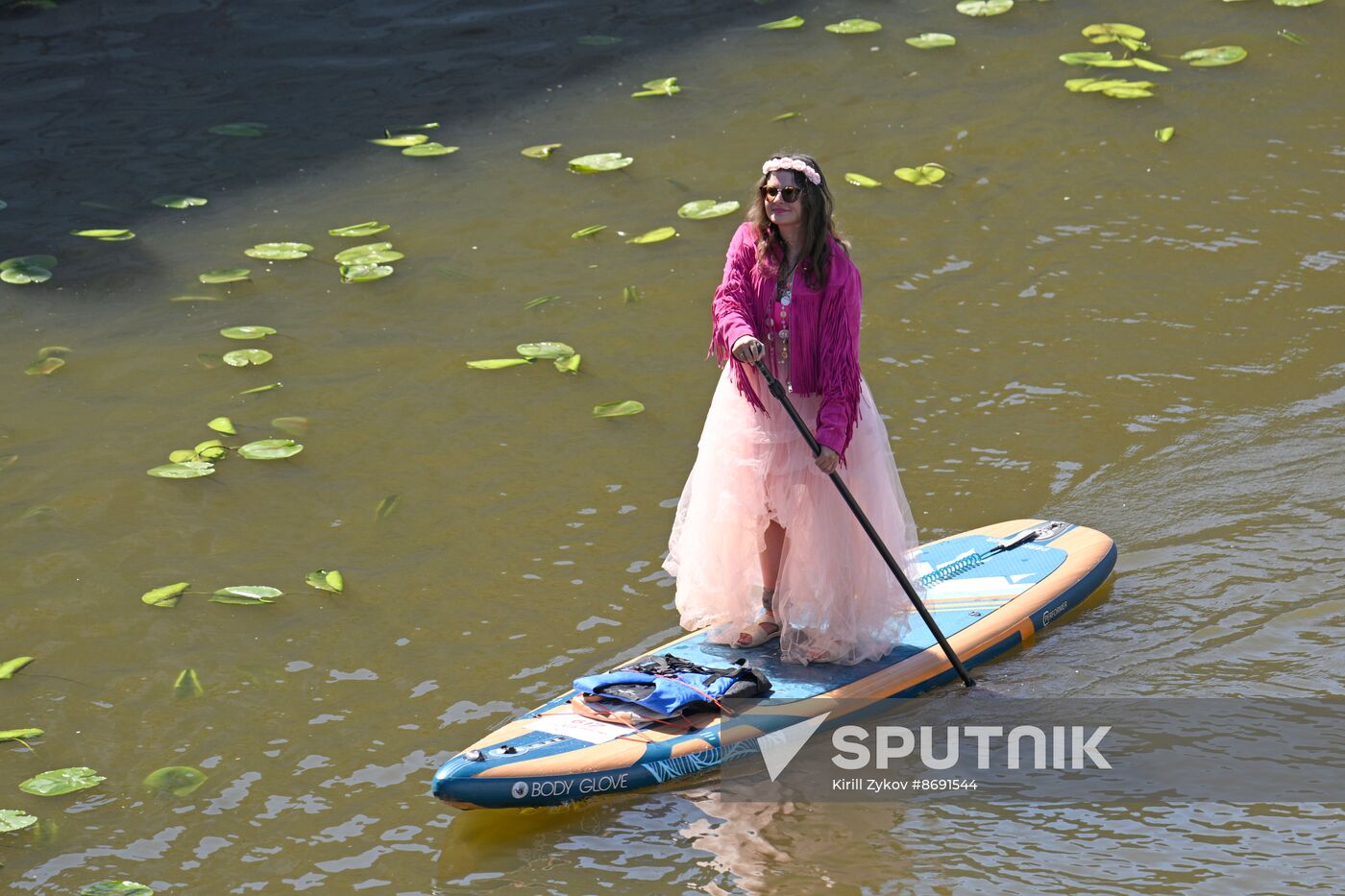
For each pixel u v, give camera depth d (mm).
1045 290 18578
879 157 22172
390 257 19750
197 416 16656
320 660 12773
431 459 15781
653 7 28438
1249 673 12203
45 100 25109
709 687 11727
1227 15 26906
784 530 12383
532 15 28266
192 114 24531
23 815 10969
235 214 21328
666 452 15789
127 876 10336
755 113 23766
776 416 11977
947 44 25875
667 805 10930
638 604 13430
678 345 17828
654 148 22797
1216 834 10312
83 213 21375
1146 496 14781
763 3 28281
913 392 16641
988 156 22141
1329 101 23500
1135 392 16469
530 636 13008
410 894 10047
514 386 17125
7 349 18062
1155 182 21188
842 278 11484
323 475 15555
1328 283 18469
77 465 15789
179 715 12102
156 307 18953
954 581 13461
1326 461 15094
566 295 18984
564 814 10852
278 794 11148
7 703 12297
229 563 14172
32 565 14172
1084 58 24859
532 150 22703
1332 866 9914
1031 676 12391
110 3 29062
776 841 10477
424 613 13367
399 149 23078
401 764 11445
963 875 10023
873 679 12133
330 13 28625
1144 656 12555
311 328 18438
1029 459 15438
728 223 20594
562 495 15109
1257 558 13766
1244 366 16859
